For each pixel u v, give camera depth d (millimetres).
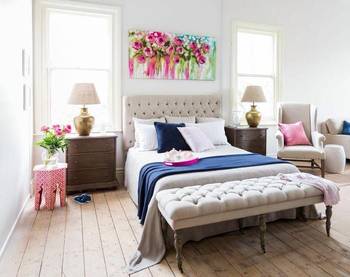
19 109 2850
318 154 4137
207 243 2377
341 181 4156
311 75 5461
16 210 2678
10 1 2502
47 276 1884
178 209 1901
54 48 3963
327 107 5664
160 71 4316
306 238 2428
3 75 2236
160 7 4266
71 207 3156
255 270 1960
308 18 5328
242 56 5004
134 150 3697
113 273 1928
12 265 2008
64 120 4066
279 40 5125
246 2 4824
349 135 5336
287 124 4754
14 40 2650
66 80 4043
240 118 4988
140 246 2164
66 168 3400
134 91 4234
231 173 2574
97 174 3715
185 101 4398
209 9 4566
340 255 2145
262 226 2178
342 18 5633
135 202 3203
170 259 2121
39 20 3764
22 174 2992
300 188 2312
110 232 2543
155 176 2490
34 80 3793
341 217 2859
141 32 4172
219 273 1929
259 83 5164
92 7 3943
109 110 4227
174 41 4352
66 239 2400
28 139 3418
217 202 2006
